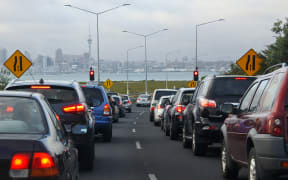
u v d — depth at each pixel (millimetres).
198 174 11945
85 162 12266
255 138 8031
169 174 11961
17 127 5984
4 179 5352
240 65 24406
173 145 19047
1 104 6312
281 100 7668
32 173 5387
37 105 6426
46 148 5543
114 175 11789
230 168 10859
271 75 8680
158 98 36688
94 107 19359
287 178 7527
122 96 54844
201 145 15141
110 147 18109
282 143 7453
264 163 7633
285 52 32688
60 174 5777
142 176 11664
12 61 25844
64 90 11922
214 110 14336
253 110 9086
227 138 10805
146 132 26094
